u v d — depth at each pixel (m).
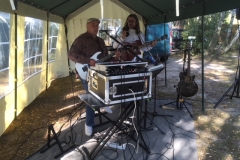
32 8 3.56
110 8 5.96
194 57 10.20
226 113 3.38
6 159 2.29
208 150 2.38
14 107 3.29
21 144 2.59
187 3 3.64
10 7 2.76
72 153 2.30
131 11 5.82
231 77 6.01
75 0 4.66
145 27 5.79
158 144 2.49
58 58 6.40
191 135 2.70
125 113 2.40
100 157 2.24
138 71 1.96
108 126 2.95
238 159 2.21
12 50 3.20
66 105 3.96
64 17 6.09
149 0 4.17
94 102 1.95
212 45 9.84
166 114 3.37
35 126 3.09
